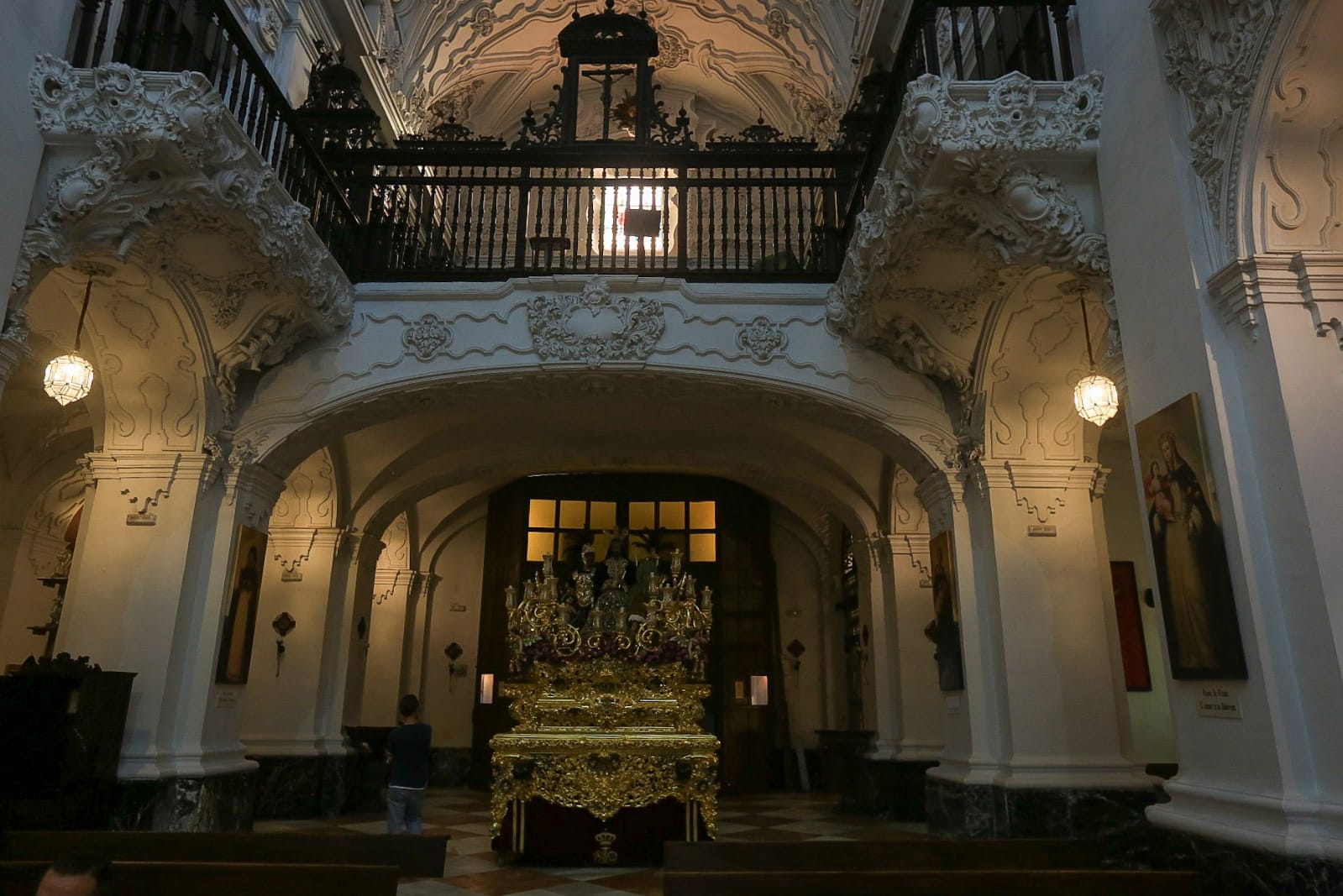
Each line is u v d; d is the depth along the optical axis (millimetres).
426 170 11945
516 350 8516
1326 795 3725
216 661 8000
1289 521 3988
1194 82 4582
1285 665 3949
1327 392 4062
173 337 7727
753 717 14086
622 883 6844
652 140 9820
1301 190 4312
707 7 14820
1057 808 6996
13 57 5363
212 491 8297
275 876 4418
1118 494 10727
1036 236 5656
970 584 8031
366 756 11578
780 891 4363
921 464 8570
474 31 14594
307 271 7551
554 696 7902
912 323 7770
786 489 14086
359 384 8492
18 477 10922
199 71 6133
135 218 5961
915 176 5797
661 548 14539
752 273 8766
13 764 6609
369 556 12016
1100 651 7504
